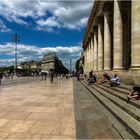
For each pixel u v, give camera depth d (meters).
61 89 26.09
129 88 15.03
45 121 9.13
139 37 16.56
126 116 8.80
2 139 6.82
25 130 7.80
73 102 14.61
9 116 10.09
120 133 7.17
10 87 29.61
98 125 8.41
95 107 12.48
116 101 11.95
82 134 7.33
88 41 63.16
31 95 19.05
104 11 29.69
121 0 23.23
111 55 29.69
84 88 28.05
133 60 17.00
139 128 6.98
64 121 9.12
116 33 23.39
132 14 17.06
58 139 6.84
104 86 22.23
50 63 173.50
